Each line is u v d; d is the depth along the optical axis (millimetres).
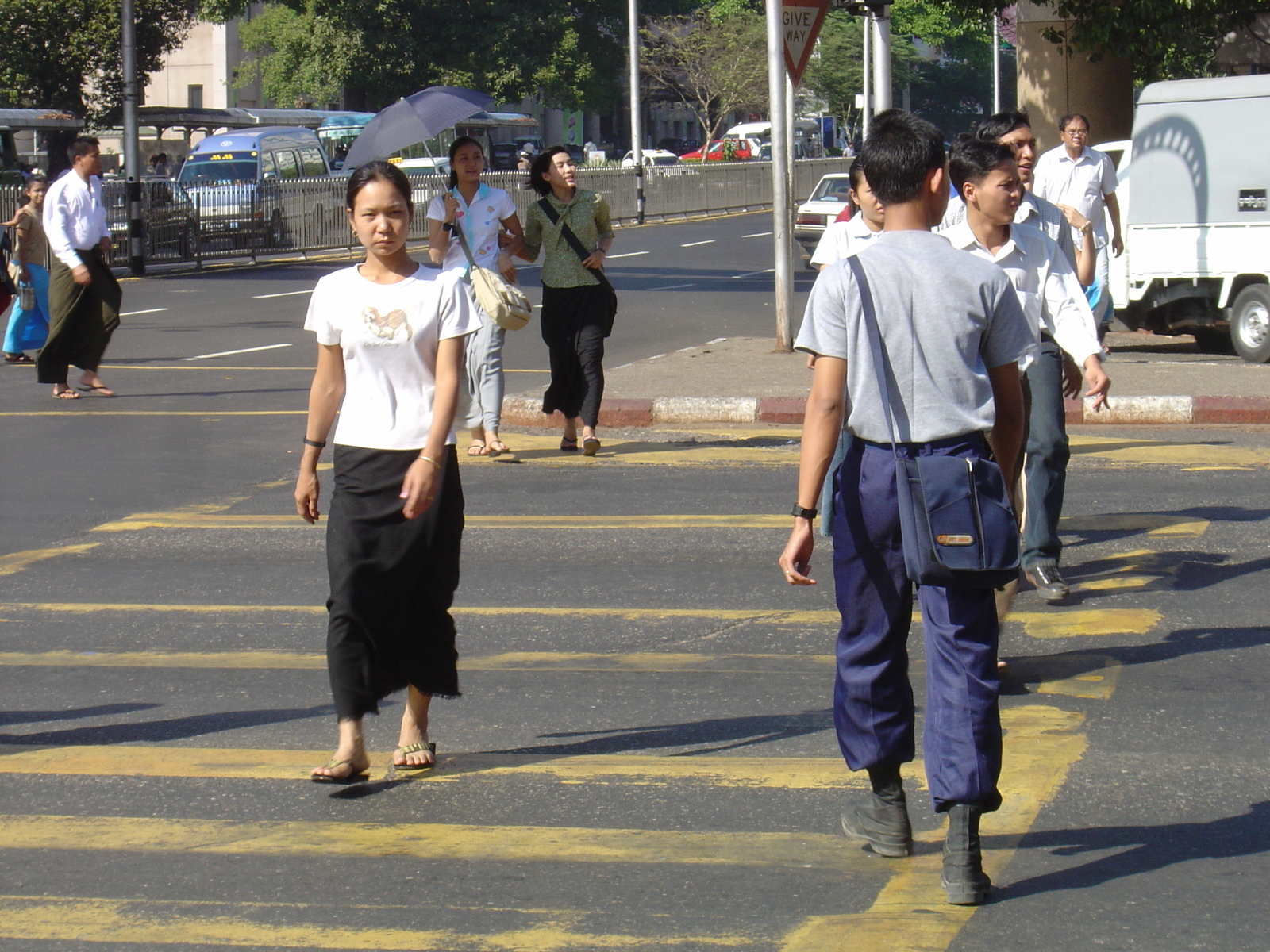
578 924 4727
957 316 4820
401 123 11867
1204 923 4645
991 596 4844
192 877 5152
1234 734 6379
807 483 4883
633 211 58250
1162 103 19625
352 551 5883
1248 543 9758
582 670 7543
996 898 4859
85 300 17188
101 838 5516
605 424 15109
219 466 13234
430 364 5887
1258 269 18797
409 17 70312
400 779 6078
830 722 6691
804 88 92438
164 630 8375
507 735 6613
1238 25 27328
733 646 7898
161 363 20594
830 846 5324
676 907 4840
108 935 4715
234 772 6211
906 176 4891
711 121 96562
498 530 10633
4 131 48156
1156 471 12156
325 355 5996
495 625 8336
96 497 12000
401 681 6074
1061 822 5484
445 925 4746
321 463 13445
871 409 4863
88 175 17062
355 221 5887
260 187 40875
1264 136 18781
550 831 5512
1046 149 28953
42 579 9500
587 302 13172
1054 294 7754
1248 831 5359
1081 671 7293
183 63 81500
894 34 88438
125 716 6957
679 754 6324
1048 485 8422
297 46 70250
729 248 43406
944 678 4773
